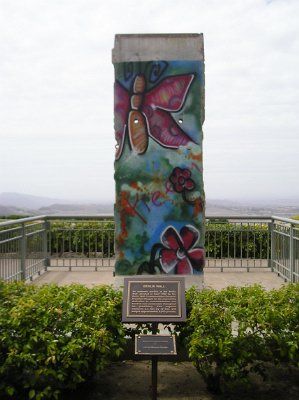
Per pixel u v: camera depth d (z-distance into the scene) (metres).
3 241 8.06
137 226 7.41
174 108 7.35
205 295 4.93
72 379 4.35
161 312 4.54
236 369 4.31
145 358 5.43
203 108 7.36
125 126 7.36
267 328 4.38
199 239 7.39
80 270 10.96
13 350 4.18
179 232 7.40
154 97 7.35
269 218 10.83
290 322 4.45
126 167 7.39
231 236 11.52
